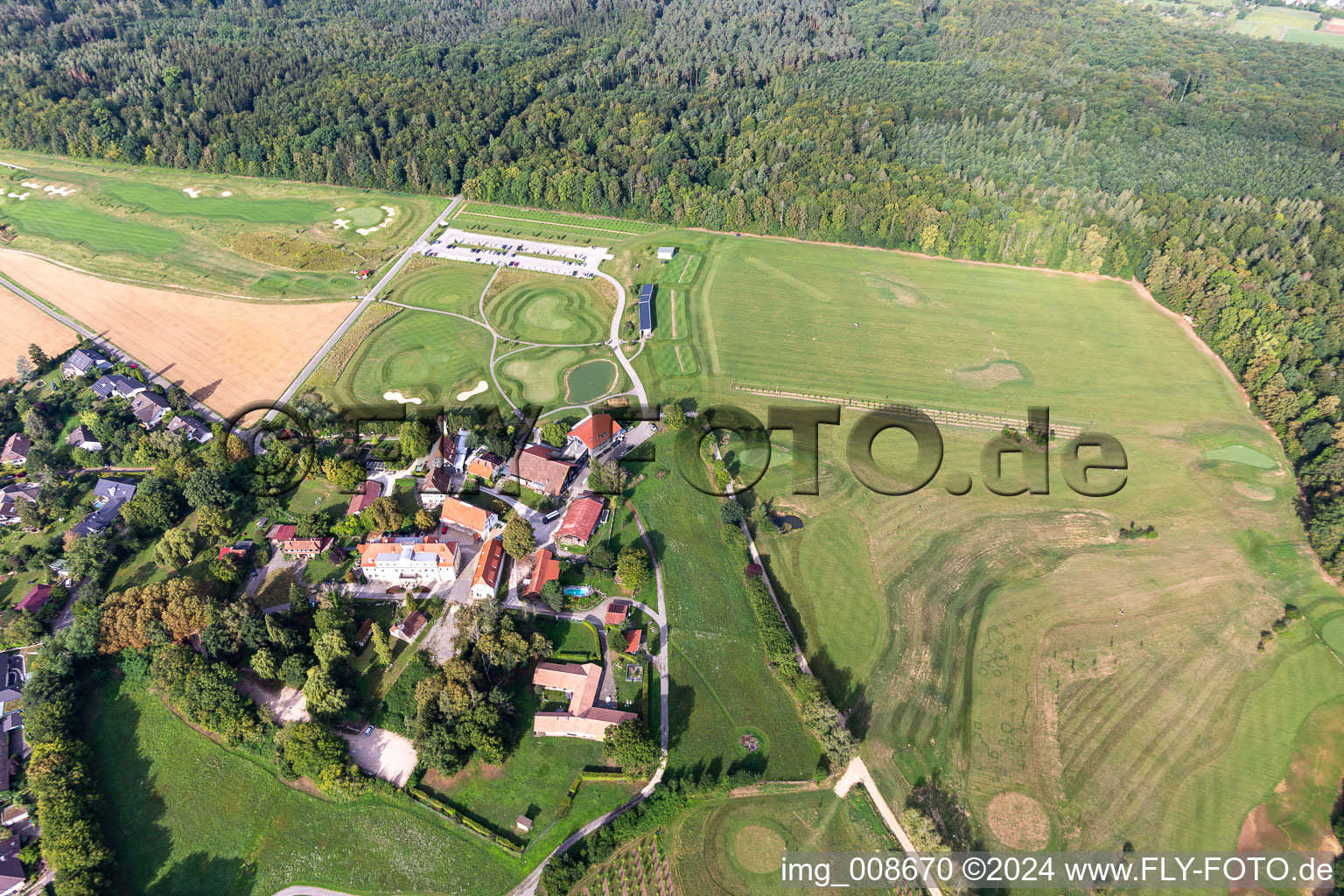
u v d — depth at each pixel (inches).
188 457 5551.2
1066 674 4411.9
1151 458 5905.5
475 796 3818.9
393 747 4003.4
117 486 5467.5
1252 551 5157.5
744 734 4089.6
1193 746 4077.3
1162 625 4677.7
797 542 5206.7
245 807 3804.1
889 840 3693.4
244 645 4392.2
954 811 3814.0
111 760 3976.4
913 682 4365.2
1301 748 4077.3
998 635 4616.1
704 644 4537.4
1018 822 3769.7
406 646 4468.5
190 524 5231.3
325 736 3858.3
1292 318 6653.5
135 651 4318.4
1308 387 6181.1
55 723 3944.4
